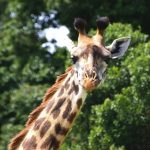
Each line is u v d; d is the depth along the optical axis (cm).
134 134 2789
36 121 1934
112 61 2858
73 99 1919
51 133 1920
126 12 3556
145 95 2711
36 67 3728
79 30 1922
